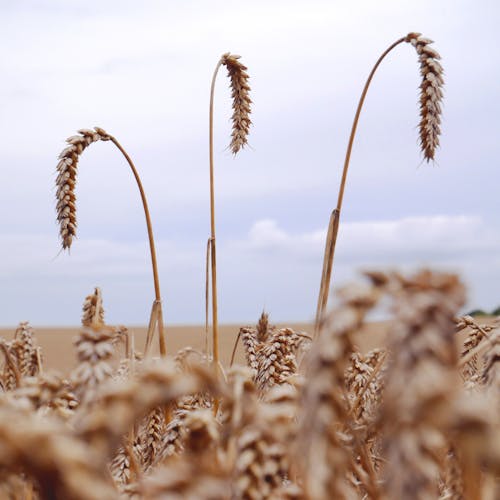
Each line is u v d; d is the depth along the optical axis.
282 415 0.23
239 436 0.23
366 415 0.37
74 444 0.16
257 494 0.22
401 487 0.16
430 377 0.15
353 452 0.31
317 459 0.18
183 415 0.43
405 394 0.16
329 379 0.18
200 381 0.21
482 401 0.15
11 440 0.15
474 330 0.54
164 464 0.39
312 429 0.18
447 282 0.17
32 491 0.23
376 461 0.34
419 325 0.16
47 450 0.15
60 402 0.29
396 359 0.16
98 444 0.18
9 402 0.23
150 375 0.19
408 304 0.17
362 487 0.31
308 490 0.20
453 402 0.15
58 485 0.15
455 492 0.27
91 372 0.24
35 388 0.25
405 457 0.15
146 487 0.18
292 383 0.28
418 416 0.15
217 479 0.18
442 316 0.16
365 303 0.18
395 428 0.16
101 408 0.18
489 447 0.15
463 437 0.15
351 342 0.18
